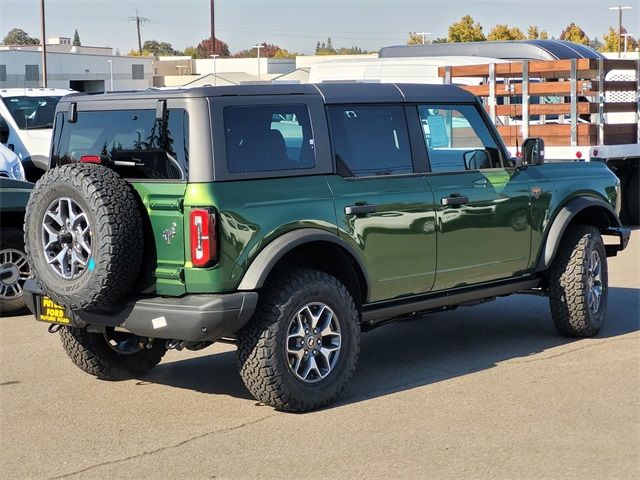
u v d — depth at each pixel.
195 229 5.93
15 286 9.66
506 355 7.81
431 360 7.70
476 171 7.56
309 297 6.27
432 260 7.17
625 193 16.22
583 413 6.21
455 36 80.88
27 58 57.91
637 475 5.18
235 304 5.95
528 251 7.94
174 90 6.19
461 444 5.67
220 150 6.04
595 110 14.28
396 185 6.94
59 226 6.19
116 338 7.15
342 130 6.75
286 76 33.41
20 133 16.62
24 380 7.26
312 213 6.38
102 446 5.76
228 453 5.59
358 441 5.75
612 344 8.12
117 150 6.45
